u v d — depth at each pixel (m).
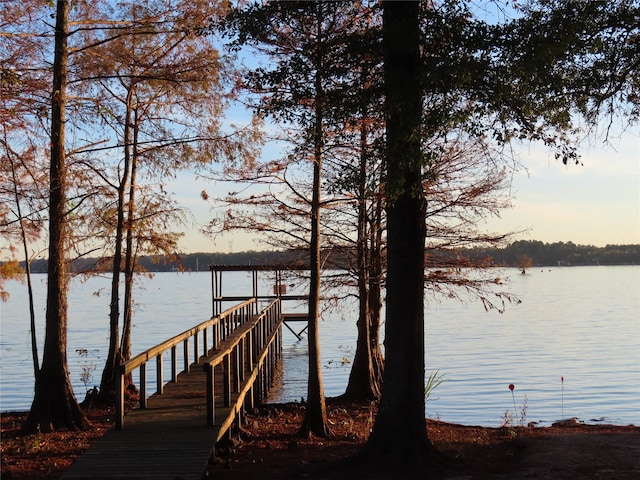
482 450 9.26
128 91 13.75
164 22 11.85
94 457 7.38
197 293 101.69
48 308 11.37
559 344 34.06
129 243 15.05
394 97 7.30
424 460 7.90
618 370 25.33
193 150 12.95
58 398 11.27
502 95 7.61
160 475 6.76
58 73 11.14
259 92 10.42
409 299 8.02
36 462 9.06
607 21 8.14
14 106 9.81
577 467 8.05
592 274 174.62
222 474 8.05
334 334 41.50
